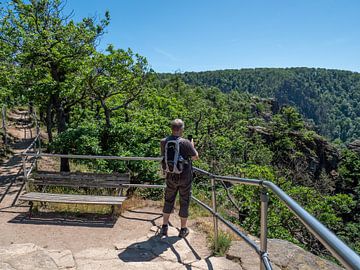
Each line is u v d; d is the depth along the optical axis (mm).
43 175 6742
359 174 48812
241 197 18062
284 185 20781
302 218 1565
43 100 13586
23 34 12055
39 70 12602
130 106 15656
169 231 5273
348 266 999
